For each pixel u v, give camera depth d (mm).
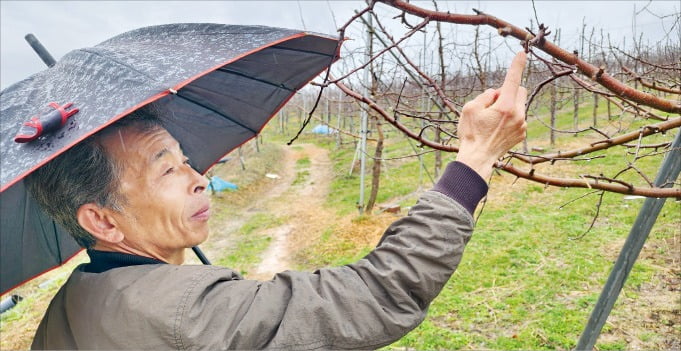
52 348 987
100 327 848
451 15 1128
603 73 1233
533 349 4633
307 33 977
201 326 802
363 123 8484
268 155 24641
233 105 1504
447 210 835
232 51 855
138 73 788
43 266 1443
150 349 811
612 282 2807
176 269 886
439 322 5426
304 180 18906
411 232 837
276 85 1424
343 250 9234
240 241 11273
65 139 706
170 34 997
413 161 17281
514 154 1690
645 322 4805
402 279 808
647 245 6762
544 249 7227
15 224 1290
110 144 949
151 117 1027
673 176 2188
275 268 9117
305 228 11500
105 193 959
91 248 1061
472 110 935
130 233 1011
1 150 748
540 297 5691
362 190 11008
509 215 9258
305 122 1454
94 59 877
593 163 11531
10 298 2953
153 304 815
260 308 819
